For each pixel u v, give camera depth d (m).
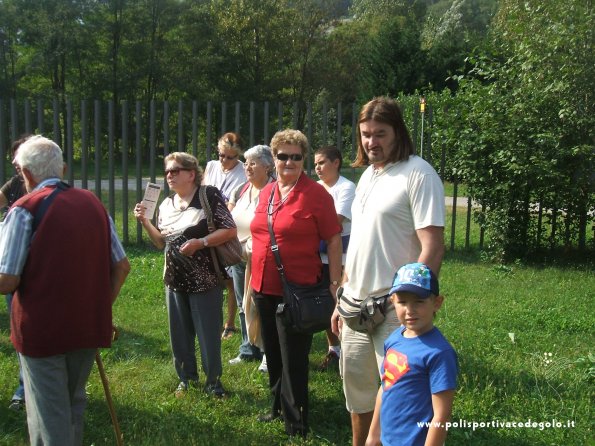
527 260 10.28
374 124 3.31
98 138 10.17
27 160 3.29
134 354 5.68
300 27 42.31
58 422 3.25
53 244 3.16
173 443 4.03
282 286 4.05
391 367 2.93
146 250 10.03
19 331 3.21
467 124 10.20
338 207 5.21
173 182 4.63
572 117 9.57
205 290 4.62
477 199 10.47
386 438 2.92
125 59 37.81
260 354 5.64
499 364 5.34
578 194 9.84
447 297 7.77
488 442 4.11
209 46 38.91
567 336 6.27
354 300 3.44
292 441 4.09
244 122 26.94
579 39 9.47
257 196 5.27
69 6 35.47
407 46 35.44
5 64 33.81
